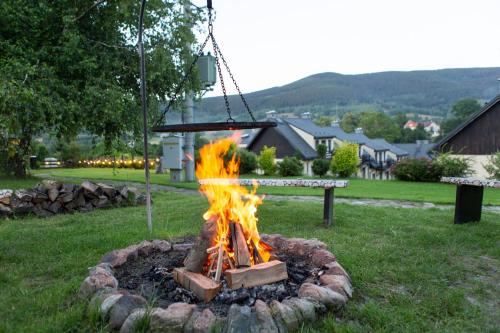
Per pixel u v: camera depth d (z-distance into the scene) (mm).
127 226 5977
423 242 4906
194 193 11188
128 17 11453
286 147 35719
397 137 82438
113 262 3670
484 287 3439
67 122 10219
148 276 3475
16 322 2682
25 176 13969
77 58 11008
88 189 7910
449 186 14242
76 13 11586
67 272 3787
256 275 3180
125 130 11297
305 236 5234
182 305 2631
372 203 9062
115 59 11555
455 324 2719
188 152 15258
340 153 22359
